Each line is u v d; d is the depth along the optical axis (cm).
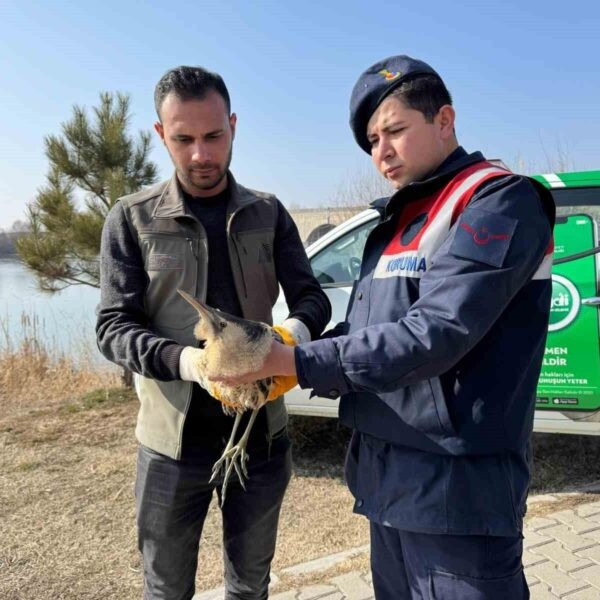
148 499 223
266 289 232
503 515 167
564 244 390
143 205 218
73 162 682
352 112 191
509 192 162
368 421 185
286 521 385
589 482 423
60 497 427
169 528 224
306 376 161
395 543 196
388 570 201
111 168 686
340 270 448
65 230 675
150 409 221
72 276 701
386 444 184
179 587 233
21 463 491
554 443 492
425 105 176
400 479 177
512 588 171
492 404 167
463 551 170
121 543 363
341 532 368
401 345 154
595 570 303
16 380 746
